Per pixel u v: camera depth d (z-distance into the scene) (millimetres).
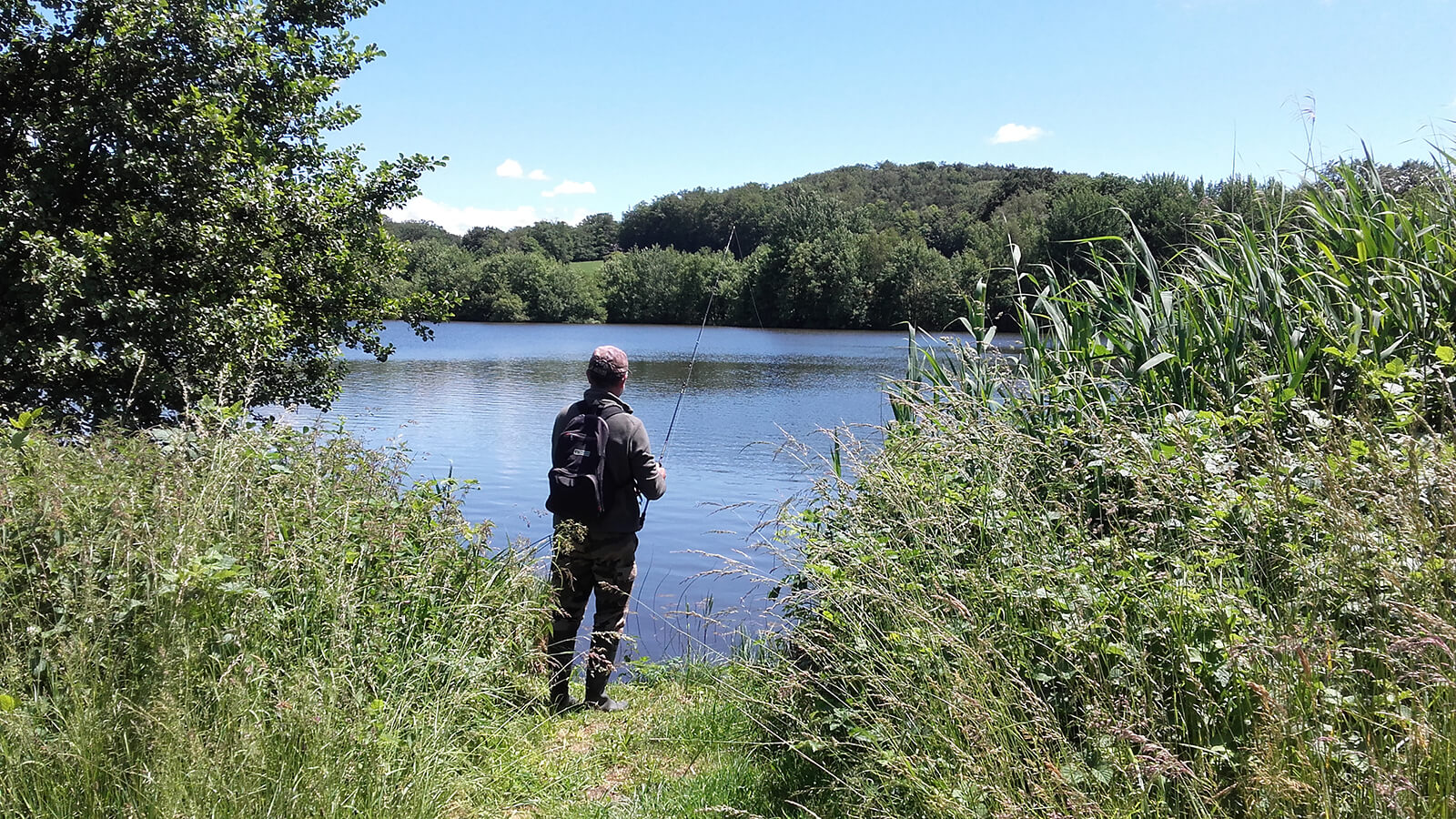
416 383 32906
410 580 3820
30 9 9273
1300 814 2078
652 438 19703
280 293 10977
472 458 16781
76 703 2604
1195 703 2486
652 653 6109
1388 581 2275
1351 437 2918
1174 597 2658
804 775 3240
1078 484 3564
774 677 3543
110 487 3340
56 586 2879
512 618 3918
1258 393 3590
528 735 3736
